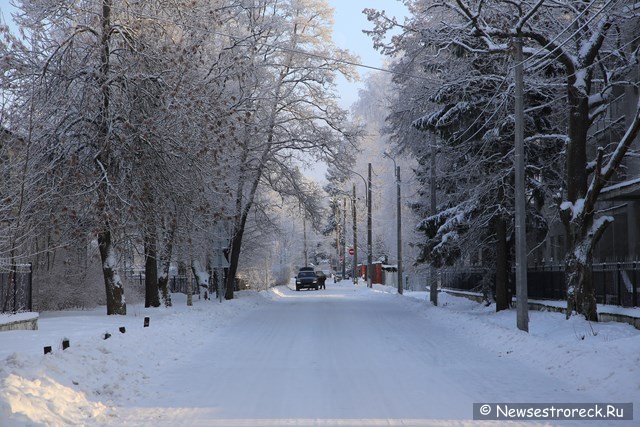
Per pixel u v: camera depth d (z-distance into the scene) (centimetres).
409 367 1886
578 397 1440
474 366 1906
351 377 1711
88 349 1723
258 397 1448
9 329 2452
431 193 4594
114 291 3341
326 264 19962
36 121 2822
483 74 3769
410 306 4875
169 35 3281
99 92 2997
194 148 3067
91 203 2928
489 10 3356
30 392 1220
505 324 3166
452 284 6550
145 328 2441
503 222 3988
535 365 1916
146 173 3052
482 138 3794
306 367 1888
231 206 4125
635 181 3064
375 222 11900
